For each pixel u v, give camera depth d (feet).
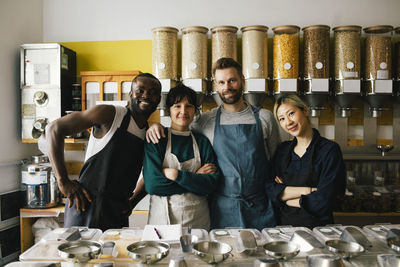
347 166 8.51
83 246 3.29
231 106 5.96
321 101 7.93
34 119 8.63
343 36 7.72
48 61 8.56
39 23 9.53
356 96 8.00
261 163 5.76
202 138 5.79
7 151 8.55
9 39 8.55
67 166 9.57
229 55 7.76
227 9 9.05
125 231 3.95
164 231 3.77
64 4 9.50
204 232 3.97
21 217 8.43
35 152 9.73
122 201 5.59
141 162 5.79
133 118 5.52
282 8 8.95
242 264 3.07
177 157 5.44
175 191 5.24
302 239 3.36
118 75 8.26
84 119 5.16
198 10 9.12
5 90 8.46
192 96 5.51
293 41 7.75
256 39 7.72
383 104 8.16
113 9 9.36
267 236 3.69
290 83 7.68
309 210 5.04
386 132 8.72
